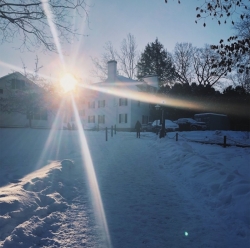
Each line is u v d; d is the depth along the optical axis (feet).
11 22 33.12
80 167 33.81
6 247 11.70
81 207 18.97
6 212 14.58
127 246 13.26
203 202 20.56
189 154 39.32
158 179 28.81
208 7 26.66
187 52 183.73
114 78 145.18
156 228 15.58
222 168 28.55
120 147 57.41
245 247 13.38
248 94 126.52
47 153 44.42
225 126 128.98
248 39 27.40
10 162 36.22
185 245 13.53
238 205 17.99
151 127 118.83
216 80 166.40
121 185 25.80
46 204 18.42
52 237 13.82
